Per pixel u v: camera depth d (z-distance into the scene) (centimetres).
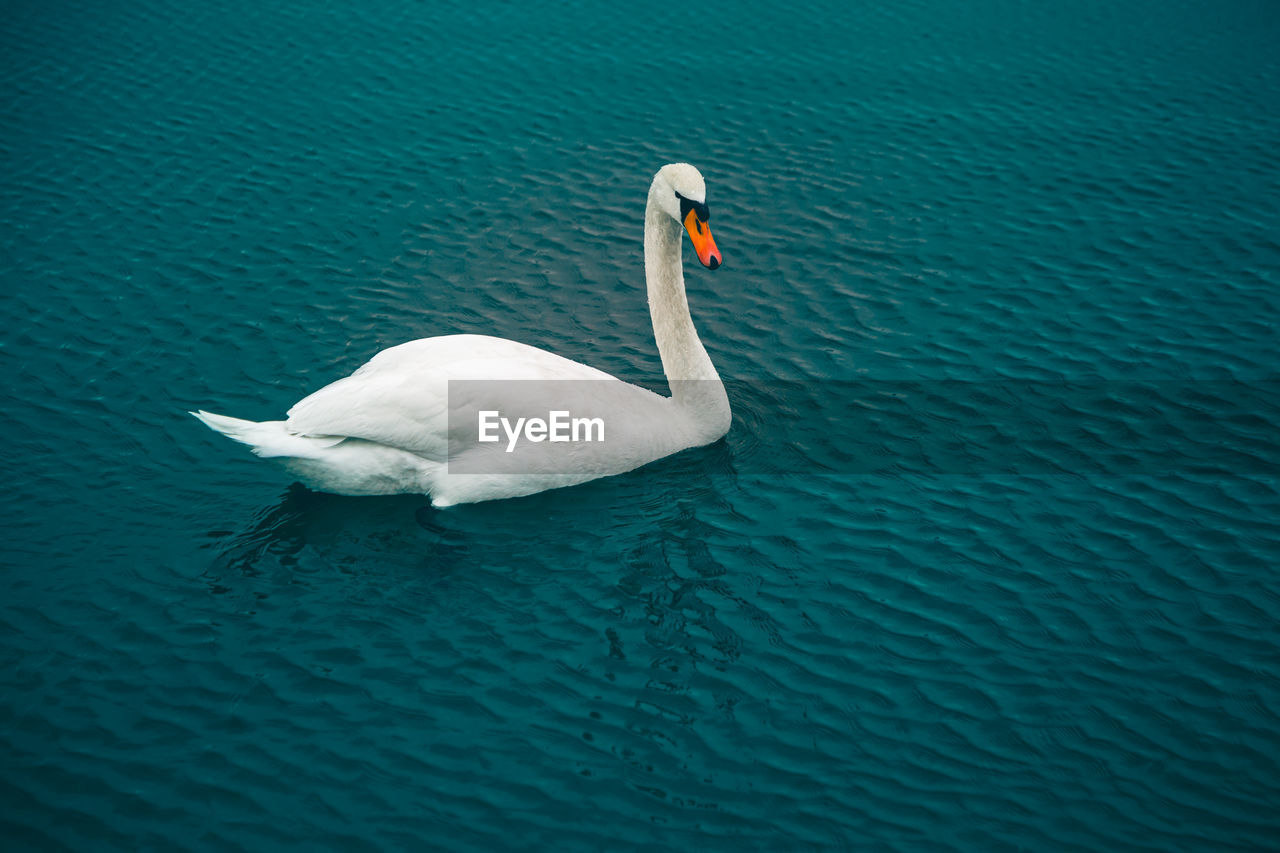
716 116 2028
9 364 1394
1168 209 1773
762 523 1181
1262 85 2112
